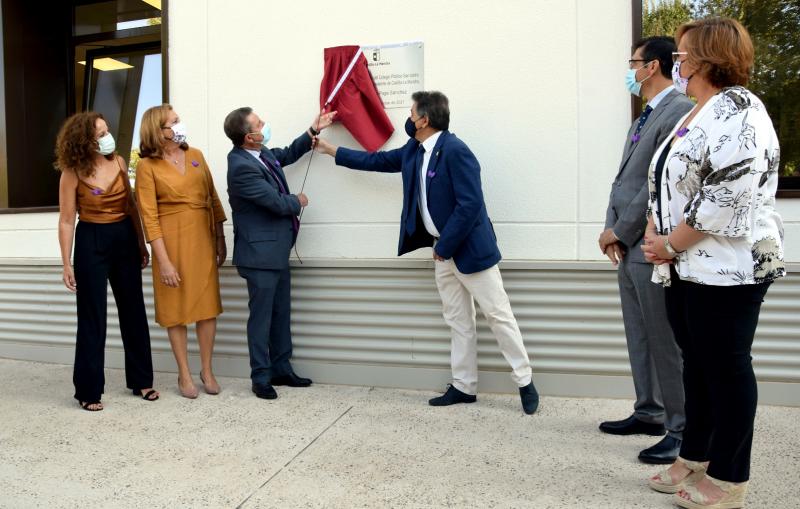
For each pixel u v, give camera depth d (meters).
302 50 4.11
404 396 3.80
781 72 3.51
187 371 3.91
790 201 3.41
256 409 3.61
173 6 4.34
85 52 5.50
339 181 4.05
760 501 2.40
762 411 3.38
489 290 3.45
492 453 2.93
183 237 3.80
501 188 3.78
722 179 2.08
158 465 2.88
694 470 2.46
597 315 3.61
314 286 4.07
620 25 3.57
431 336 3.88
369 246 4.01
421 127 3.51
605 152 3.63
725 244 2.16
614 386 3.63
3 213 4.82
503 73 3.75
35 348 4.75
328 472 2.77
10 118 5.15
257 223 3.77
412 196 3.59
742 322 2.19
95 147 3.64
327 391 3.93
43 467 2.88
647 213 2.61
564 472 2.72
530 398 3.45
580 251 3.69
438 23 3.84
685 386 2.46
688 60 2.28
